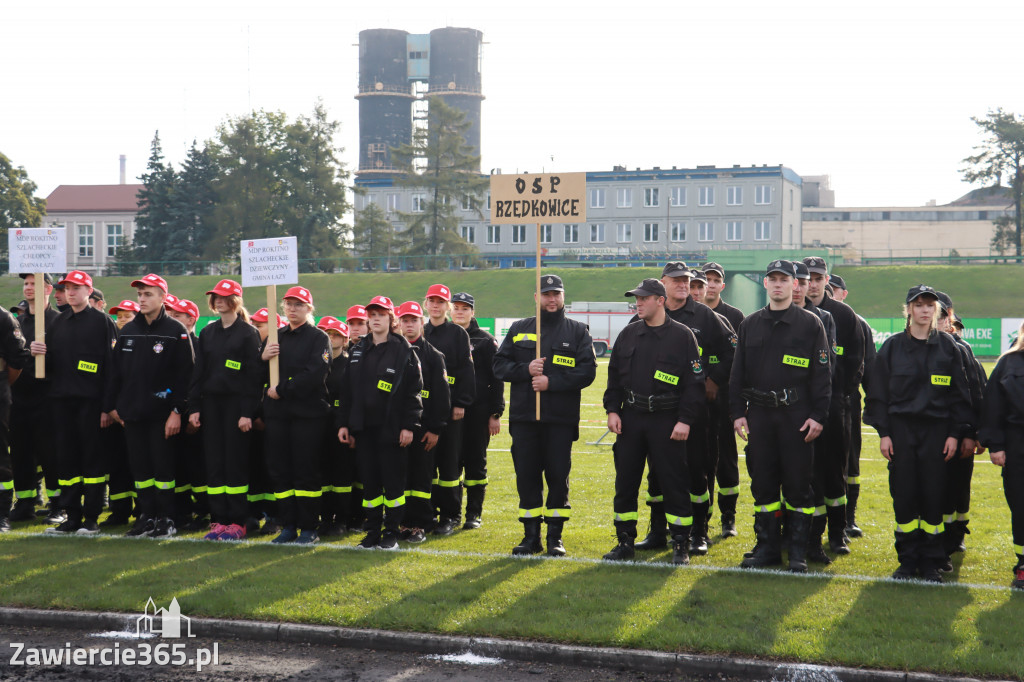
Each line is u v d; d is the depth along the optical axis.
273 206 80.00
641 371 7.67
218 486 8.56
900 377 7.27
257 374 8.56
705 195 87.19
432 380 8.52
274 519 9.11
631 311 48.91
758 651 5.45
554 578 6.93
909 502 7.21
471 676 5.36
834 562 7.72
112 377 8.66
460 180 81.69
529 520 7.95
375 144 115.38
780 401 7.34
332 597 6.42
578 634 5.69
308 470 8.30
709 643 5.53
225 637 6.00
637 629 5.76
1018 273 62.25
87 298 8.93
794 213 90.50
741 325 7.69
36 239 8.84
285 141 81.06
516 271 69.81
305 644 5.88
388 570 7.14
